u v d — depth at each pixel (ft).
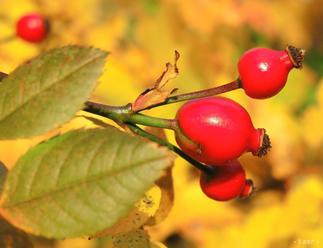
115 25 1.86
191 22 1.92
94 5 1.85
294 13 2.06
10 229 0.82
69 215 0.78
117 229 0.91
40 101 0.81
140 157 0.77
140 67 1.81
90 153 0.78
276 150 1.71
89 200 0.78
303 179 1.67
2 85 0.81
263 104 1.79
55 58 0.81
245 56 0.96
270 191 1.68
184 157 0.96
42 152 0.79
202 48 1.91
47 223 0.78
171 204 0.96
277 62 0.96
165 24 1.90
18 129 0.80
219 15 1.96
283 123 1.74
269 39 2.04
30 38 1.42
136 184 0.77
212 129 0.92
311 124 1.74
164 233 1.59
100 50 0.81
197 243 1.61
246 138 0.92
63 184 0.78
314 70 2.07
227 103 0.93
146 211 0.95
